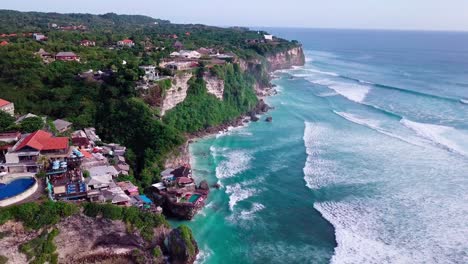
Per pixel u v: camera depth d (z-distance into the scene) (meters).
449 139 72.44
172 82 79.81
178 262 39.94
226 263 40.22
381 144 72.06
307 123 88.44
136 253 40.62
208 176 60.12
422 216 46.91
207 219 48.38
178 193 51.41
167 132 63.38
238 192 55.06
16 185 40.12
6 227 34.91
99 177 45.56
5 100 66.00
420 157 64.81
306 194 54.06
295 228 46.22
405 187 54.34
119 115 67.44
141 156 60.56
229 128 85.94
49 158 45.53
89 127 67.50
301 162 65.31
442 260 38.81
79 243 39.41
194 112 82.88
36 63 80.06
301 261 40.34
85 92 72.88
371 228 44.94
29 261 35.75
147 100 72.69
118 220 40.03
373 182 56.34
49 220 36.78
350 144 72.81
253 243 43.59
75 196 41.16
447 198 50.84
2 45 88.00
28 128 53.75
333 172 60.28
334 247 42.16
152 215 42.97
